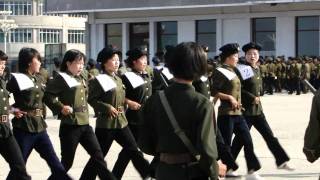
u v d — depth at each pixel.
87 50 67.25
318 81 52.66
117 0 62.47
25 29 141.75
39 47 141.38
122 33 65.12
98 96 13.38
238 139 15.36
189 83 7.93
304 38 57.88
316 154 8.98
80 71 13.31
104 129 13.48
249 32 59.50
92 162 13.05
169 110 7.86
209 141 7.62
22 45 140.75
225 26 60.50
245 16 59.47
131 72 14.45
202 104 7.74
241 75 15.31
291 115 31.64
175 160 7.86
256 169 15.19
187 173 7.80
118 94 13.56
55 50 60.75
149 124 8.15
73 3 64.88
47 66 59.59
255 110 15.48
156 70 14.77
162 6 60.19
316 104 8.87
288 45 58.22
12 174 12.32
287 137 22.89
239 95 15.23
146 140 8.20
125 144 13.70
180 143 7.79
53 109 12.87
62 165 12.97
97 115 13.56
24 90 12.74
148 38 64.00
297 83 51.56
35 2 148.00
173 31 63.03
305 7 57.19
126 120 13.81
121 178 14.27
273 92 54.69
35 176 16.05
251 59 15.67
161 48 63.44
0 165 17.80
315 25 57.38
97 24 66.50
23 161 12.39
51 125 27.77
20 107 12.80
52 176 12.88
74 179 14.09
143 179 13.79
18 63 13.14
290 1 54.31
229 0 57.06
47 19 142.38
